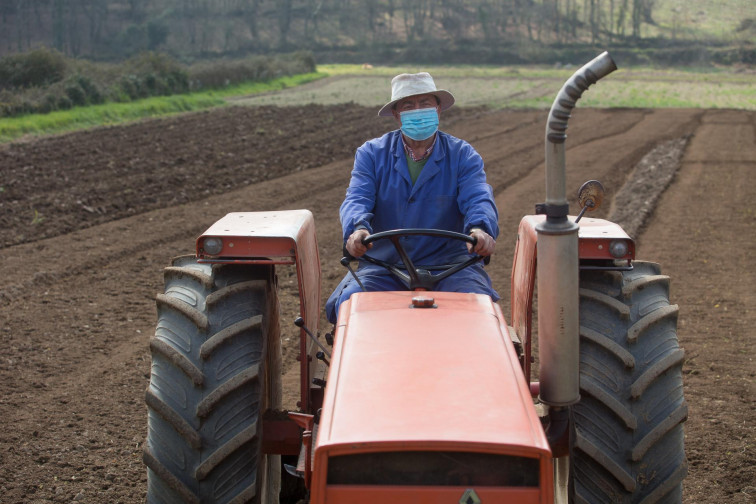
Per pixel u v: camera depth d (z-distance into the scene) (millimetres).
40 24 130250
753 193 13906
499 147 21172
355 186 3928
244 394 3053
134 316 7176
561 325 2793
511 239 10438
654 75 76625
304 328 3385
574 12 130625
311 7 145000
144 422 5059
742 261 9359
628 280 3379
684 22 76438
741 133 25266
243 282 3328
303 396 3441
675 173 16297
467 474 2447
